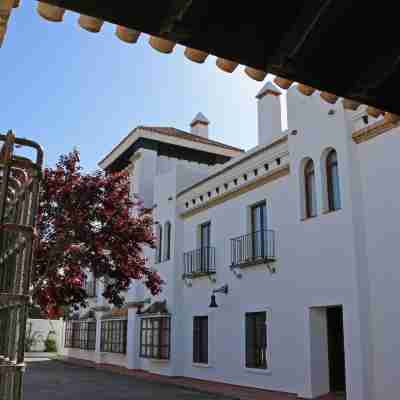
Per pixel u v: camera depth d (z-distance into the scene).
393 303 11.40
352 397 11.62
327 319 13.94
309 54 4.02
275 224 15.95
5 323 4.14
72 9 3.34
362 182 12.66
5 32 3.41
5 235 4.47
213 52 3.87
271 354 15.27
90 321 31.47
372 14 3.79
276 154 16.20
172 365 20.16
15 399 3.56
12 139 3.83
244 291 17.00
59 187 12.13
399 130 11.79
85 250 12.25
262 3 3.64
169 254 22.05
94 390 17.22
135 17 3.46
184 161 27.62
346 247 12.51
